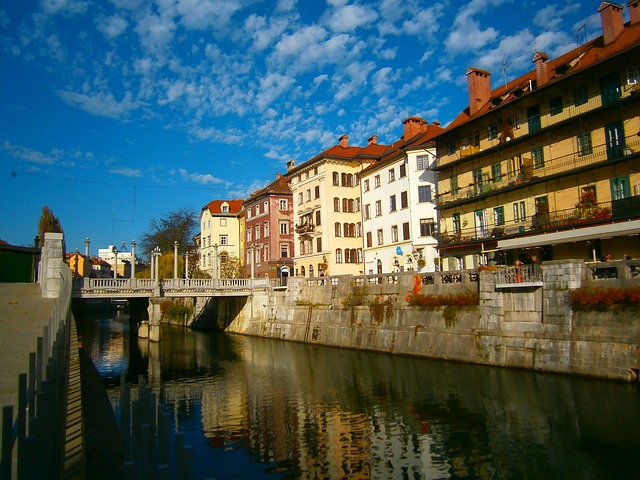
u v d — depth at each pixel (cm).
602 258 2728
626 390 1970
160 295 4738
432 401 2108
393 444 1628
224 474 1431
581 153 3256
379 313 3628
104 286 4519
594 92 3177
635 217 2841
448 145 4488
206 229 9012
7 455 515
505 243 3425
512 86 4078
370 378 2673
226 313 6009
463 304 2959
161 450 887
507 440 1588
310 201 5972
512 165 3791
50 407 630
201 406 2255
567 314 2344
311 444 1669
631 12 3294
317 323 4312
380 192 5294
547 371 2391
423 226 4712
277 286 5062
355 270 5738
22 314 1530
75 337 2081
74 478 717
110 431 1243
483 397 2092
